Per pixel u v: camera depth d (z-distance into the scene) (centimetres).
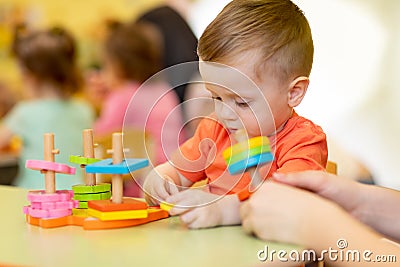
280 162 92
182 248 69
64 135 239
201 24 346
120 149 81
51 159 83
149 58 259
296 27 100
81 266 62
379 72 323
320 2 330
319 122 332
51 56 245
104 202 80
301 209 73
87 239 73
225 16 99
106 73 295
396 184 312
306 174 83
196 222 79
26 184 227
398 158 317
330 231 73
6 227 80
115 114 246
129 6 355
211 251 68
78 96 315
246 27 96
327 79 331
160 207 86
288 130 96
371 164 321
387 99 322
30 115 239
